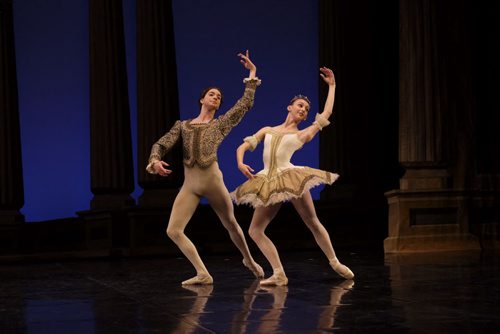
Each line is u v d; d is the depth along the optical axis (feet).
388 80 53.93
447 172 40.29
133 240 47.73
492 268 27.66
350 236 51.16
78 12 61.16
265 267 32.53
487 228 39.93
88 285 26.05
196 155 24.06
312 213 24.45
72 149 60.54
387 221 52.11
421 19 40.27
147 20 49.34
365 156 52.70
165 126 48.88
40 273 33.65
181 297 20.63
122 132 50.49
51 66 60.59
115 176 50.11
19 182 53.57
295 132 24.45
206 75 59.47
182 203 24.32
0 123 52.85
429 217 39.37
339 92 52.21
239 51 59.67
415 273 26.43
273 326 14.97
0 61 53.11
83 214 51.19
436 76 40.11
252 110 58.70
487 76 41.39
